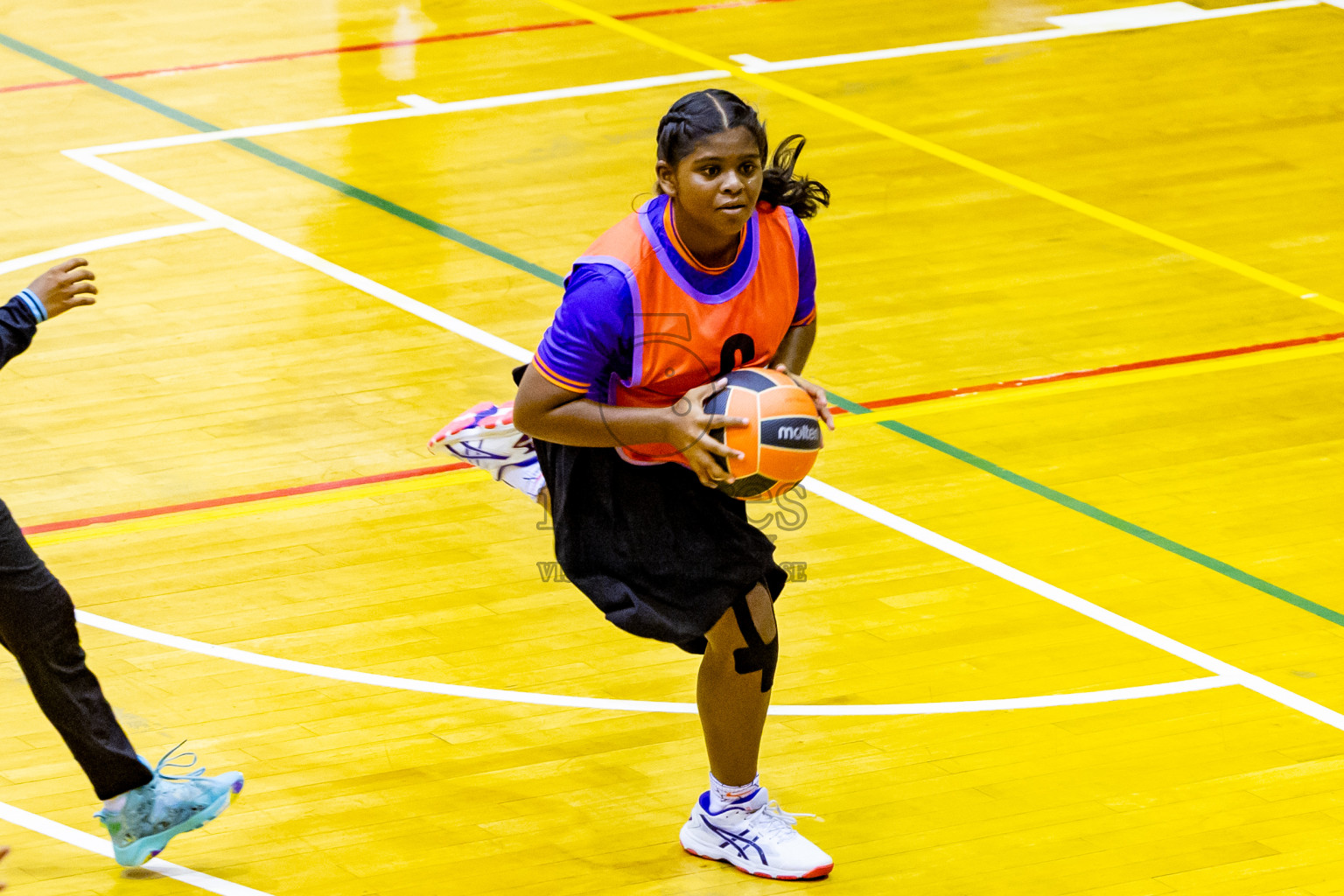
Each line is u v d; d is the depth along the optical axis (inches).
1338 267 1141.7
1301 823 601.6
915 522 818.8
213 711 658.8
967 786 623.8
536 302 1055.0
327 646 705.0
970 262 1134.4
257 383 940.6
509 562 776.3
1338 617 743.7
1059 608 746.2
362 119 1353.3
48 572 535.2
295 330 1004.6
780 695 678.5
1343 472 876.6
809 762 636.7
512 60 1510.8
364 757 634.8
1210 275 1123.9
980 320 1050.1
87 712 541.6
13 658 687.1
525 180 1244.5
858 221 1193.4
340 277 1076.5
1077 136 1370.6
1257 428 922.7
